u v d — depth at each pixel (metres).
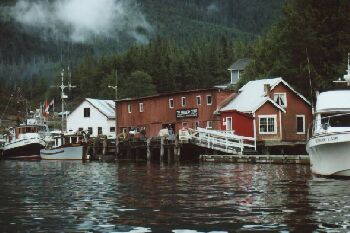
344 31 61.31
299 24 62.78
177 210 16.72
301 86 60.97
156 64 181.00
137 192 22.53
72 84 197.25
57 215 16.28
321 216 15.00
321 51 60.53
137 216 15.75
